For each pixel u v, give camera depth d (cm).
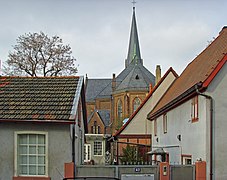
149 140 3319
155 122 2875
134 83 6962
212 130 1398
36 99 1700
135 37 9000
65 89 1795
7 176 1542
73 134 1602
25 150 1567
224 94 1418
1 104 1659
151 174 1415
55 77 1947
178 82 2645
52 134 1545
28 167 1559
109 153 4925
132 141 3344
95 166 1419
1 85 1858
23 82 1891
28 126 1555
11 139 1556
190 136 1644
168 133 2225
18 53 4172
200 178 1381
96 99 8019
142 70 7494
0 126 1564
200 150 1468
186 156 1709
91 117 7231
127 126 3372
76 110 1600
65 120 1513
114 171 1419
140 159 3009
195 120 1560
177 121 1945
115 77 7794
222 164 1384
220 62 1436
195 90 1464
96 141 5200
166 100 2583
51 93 1756
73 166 1413
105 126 7231
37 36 4241
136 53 8938
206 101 1415
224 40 1784
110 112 7650
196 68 2086
